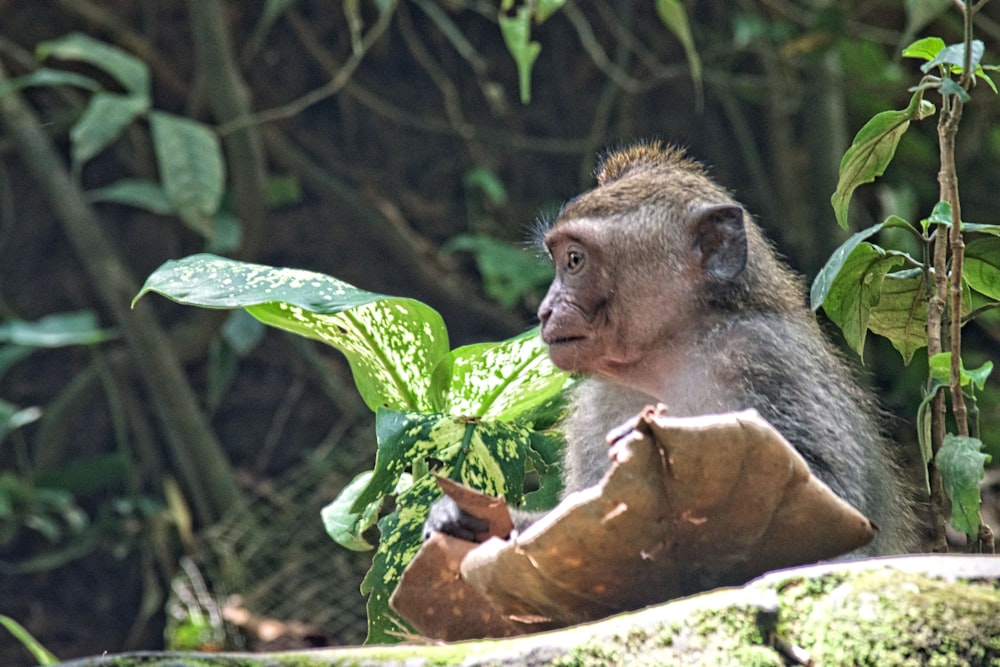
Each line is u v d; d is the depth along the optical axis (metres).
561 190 17.03
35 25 15.73
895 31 16.23
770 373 5.95
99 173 16.14
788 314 6.39
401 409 6.28
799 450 5.74
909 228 6.02
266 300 5.61
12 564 15.23
